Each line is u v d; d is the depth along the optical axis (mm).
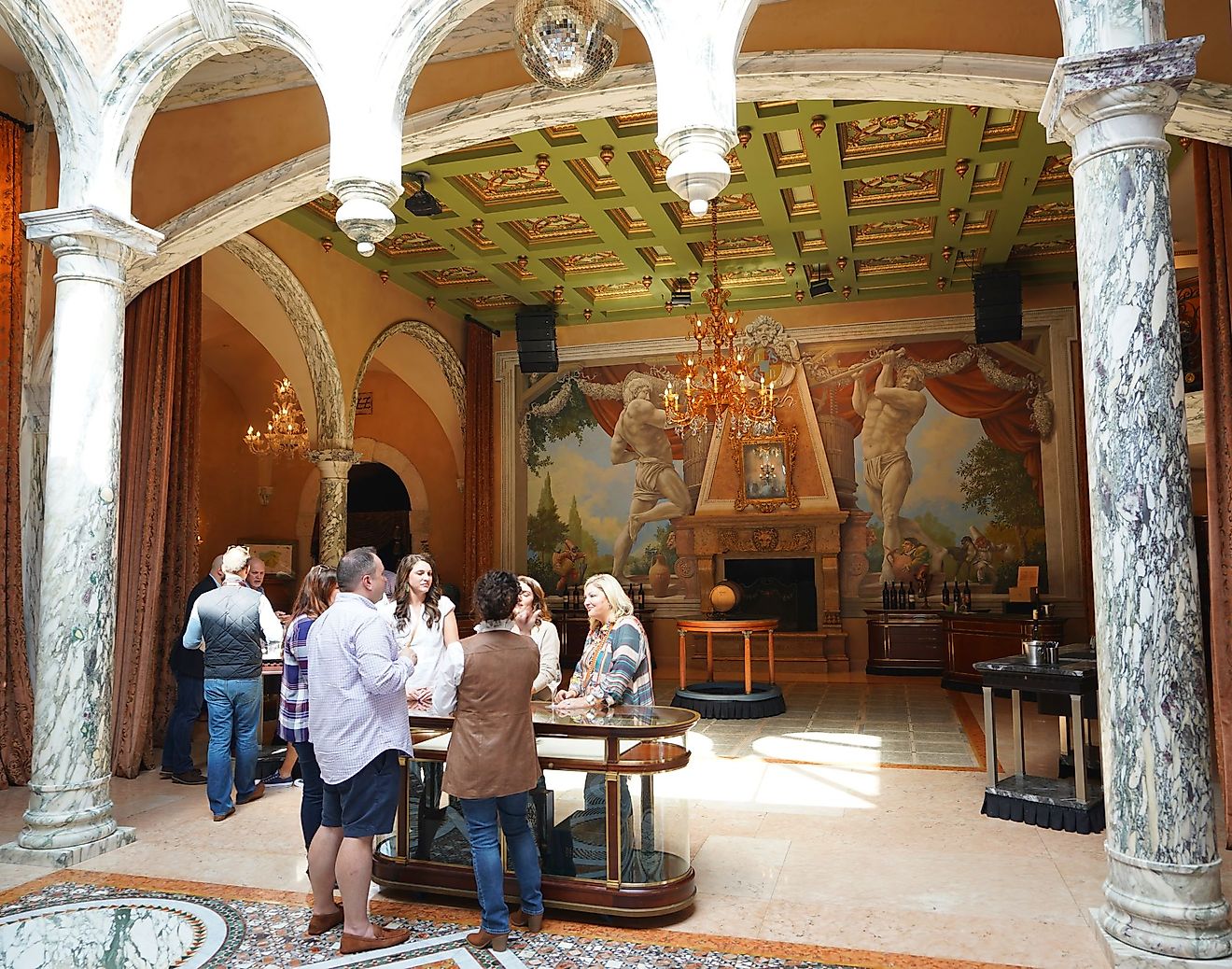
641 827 4633
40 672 5840
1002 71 6125
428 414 17797
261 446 14609
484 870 4180
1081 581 13602
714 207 11336
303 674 4938
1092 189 4219
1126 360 4082
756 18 6566
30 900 4898
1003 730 9625
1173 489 4016
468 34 7164
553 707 4938
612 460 16047
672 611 15594
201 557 16906
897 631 14289
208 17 5758
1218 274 6266
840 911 4629
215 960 4102
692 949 4156
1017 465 14227
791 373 15219
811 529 14891
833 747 8828
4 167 7801
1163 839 3881
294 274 11469
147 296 8641
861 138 9484
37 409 8094
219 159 7770
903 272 13609
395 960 4082
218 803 6555
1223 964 3686
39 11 5773
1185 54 4020
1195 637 3979
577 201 10711
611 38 4477
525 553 16250
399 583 5582
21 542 7941
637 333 15930
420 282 13922
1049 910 4609
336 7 5402
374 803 4238
